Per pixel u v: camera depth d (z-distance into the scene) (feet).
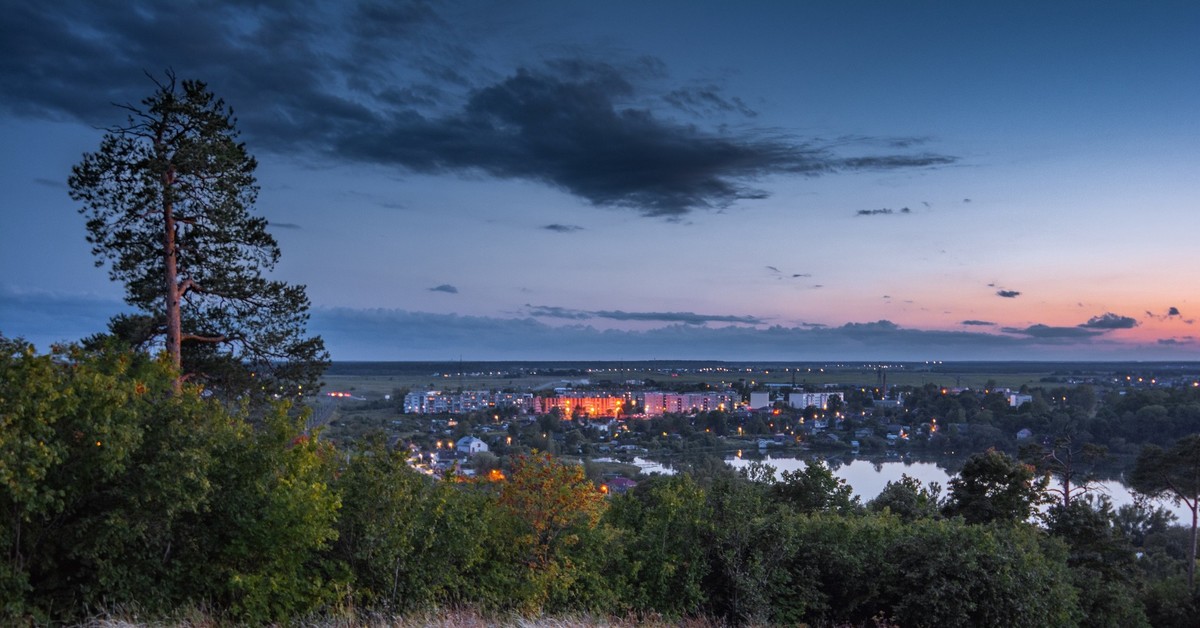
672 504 40.34
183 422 25.55
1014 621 41.88
